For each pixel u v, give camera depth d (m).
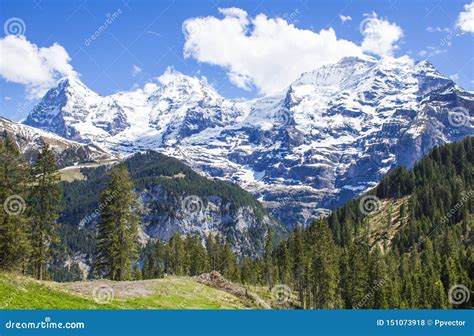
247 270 160.62
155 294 59.88
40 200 82.44
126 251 86.94
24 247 80.19
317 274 113.00
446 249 165.50
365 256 138.75
